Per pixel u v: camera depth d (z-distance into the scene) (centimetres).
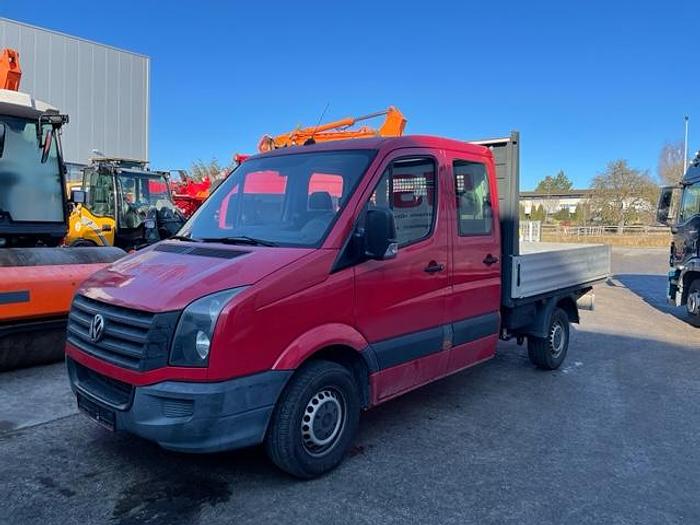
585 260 792
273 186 487
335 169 464
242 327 357
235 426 360
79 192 922
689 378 720
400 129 977
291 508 376
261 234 454
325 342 402
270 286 373
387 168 461
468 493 404
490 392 638
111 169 1471
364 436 503
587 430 531
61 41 2466
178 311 353
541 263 672
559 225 5462
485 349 571
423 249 484
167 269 402
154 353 352
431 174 503
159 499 383
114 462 433
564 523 370
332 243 415
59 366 671
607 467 453
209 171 4009
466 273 537
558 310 730
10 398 564
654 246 4122
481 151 572
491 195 580
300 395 391
